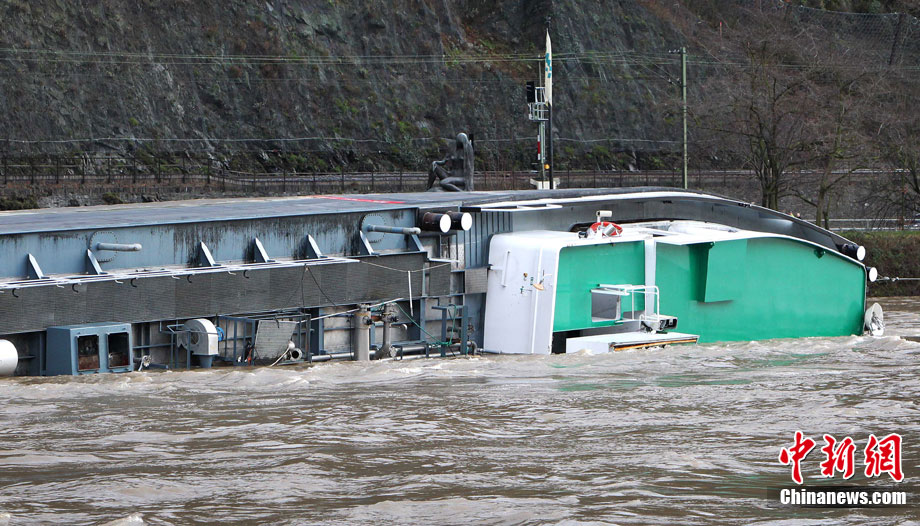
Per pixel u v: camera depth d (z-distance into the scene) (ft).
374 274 311.88
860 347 332.60
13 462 167.63
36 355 256.73
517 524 135.95
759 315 385.09
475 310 350.23
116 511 141.08
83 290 256.11
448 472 163.84
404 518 138.72
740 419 207.51
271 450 178.09
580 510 142.10
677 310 360.69
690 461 171.32
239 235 302.25
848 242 420.36
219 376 256.32
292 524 135.95
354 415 209.26
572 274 339.57
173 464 167.63
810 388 245.65
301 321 293.02
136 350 271.49
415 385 249.14
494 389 242.99
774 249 388.98
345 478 160.25
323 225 318.04
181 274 272.31
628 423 203.41
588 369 278.05
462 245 350.02
